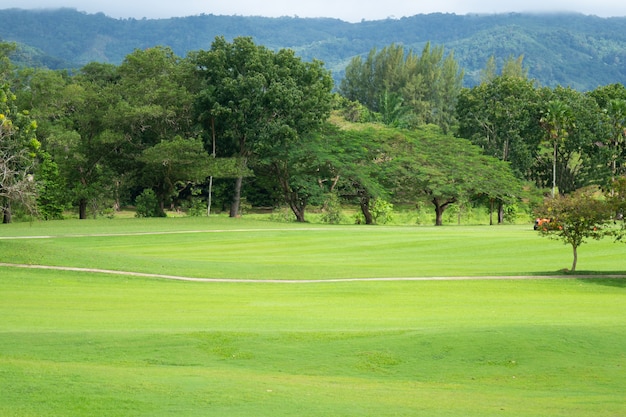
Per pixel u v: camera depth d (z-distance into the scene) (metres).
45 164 80.44
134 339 18.67
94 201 88.75
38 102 82.25
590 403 13.97
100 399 12.91
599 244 53.47
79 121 86.69
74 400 12.77
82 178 87.81
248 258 49.62
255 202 111.12
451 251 53.03
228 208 111.81
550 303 28.22
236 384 14.62
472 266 44.09
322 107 91.06
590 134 106.88
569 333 19.52
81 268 37.03
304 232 68.50
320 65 93.12
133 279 35.38
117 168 90.81
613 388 15.56
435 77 182.25
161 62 90.44
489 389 15.38
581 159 120.44
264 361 17.23
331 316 23.77
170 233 66.56
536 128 108.81
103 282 33.94
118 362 16.62
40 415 11.83
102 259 39.97
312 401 13.40
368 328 20.84
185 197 109.56
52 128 78.94
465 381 16.11
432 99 179.88
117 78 103.81
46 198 83.56
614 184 39.31
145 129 89.94
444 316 23.92
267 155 91.81
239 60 90.06
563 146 110.62
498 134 111.38
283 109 87.88
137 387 13.92
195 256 50.84
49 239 60.50
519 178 107.75
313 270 40.59
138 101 86.88
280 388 14.43
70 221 78.31
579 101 112.12
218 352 17.84
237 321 22.25
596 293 32.34
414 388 15.22
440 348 18.33
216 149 92.88
